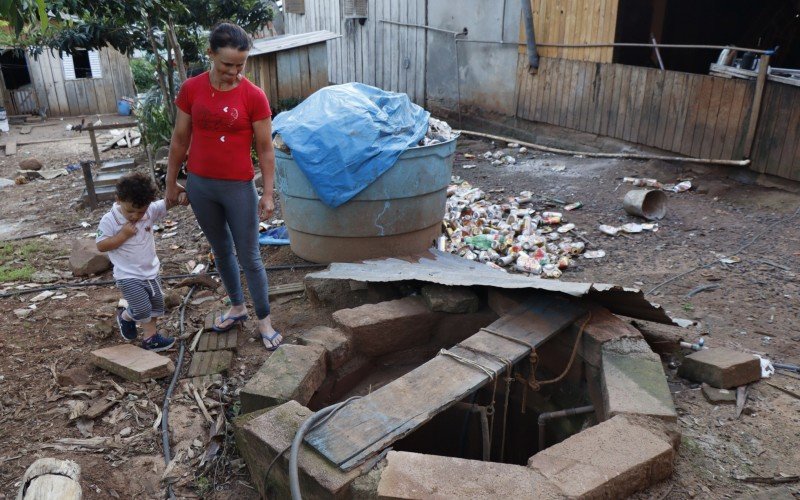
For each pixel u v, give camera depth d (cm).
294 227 508
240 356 388
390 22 1202
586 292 320
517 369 386
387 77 1252
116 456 302
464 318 393
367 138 456
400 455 238
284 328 420
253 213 365
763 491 244
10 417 330
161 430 321
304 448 250
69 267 578
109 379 364
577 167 816
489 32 989
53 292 502
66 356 391
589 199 690
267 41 1086
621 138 825
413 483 222
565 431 361
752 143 671
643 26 940
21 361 384
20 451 303
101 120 1770
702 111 718
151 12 834
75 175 1083
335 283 448
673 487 244
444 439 442
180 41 1054
